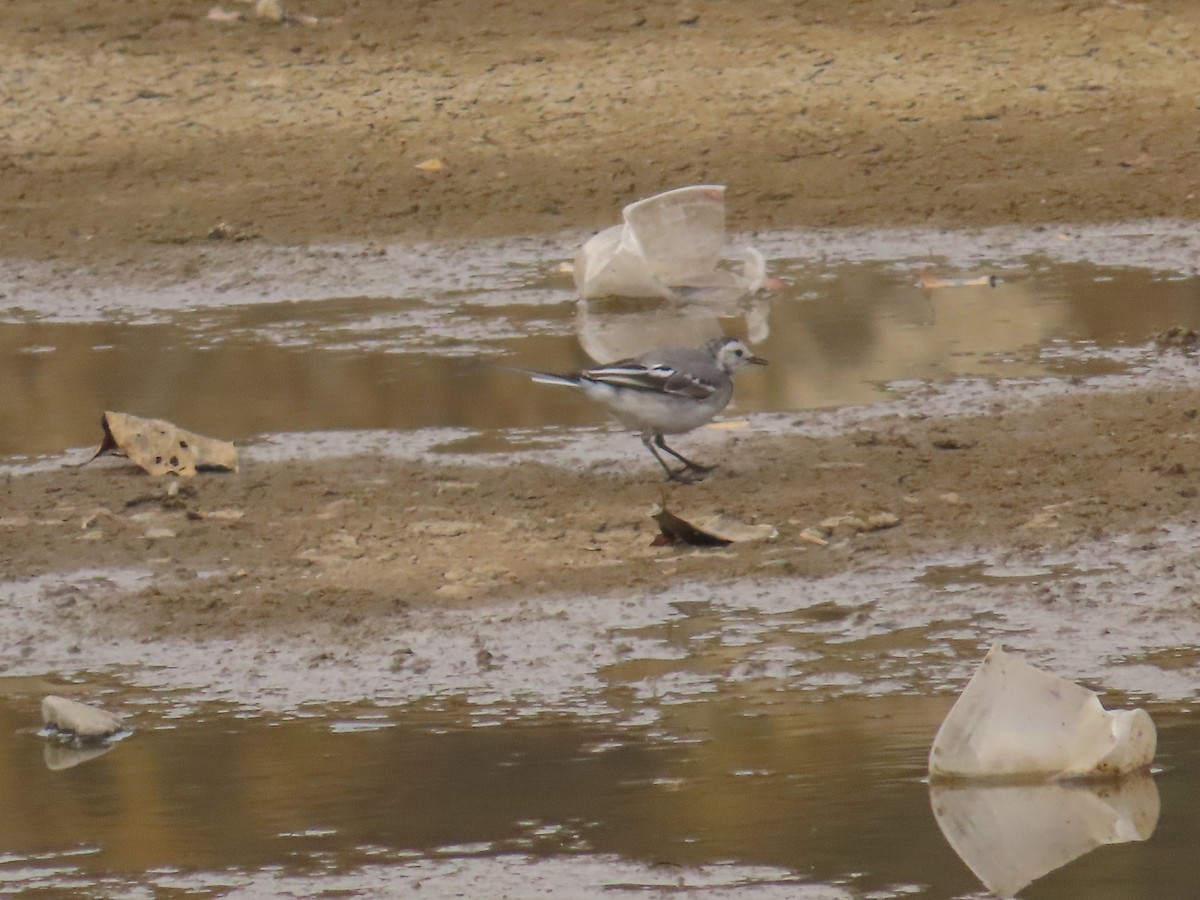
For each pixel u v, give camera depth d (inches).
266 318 788.6
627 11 1305.4
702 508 498.6
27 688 401.4
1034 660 387.9
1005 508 486.3
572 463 549.3
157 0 1349.7
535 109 1135.0
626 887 292.7
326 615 432.5
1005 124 1067.9
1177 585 425.4
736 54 1216.2
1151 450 529.7
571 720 366.9
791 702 370.9
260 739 365.1
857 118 1092.5
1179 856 298.4
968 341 687.1
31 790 343.3
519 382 652.1
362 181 1017.5
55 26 1309.1
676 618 422.3
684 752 347.3
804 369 657.0
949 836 306.3
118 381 678.5
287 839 315.9
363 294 829.2
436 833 315.6
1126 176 968.9
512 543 478.3
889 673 384.8
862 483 514.9
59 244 934.4
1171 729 349.7
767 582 442.3
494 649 408.2
